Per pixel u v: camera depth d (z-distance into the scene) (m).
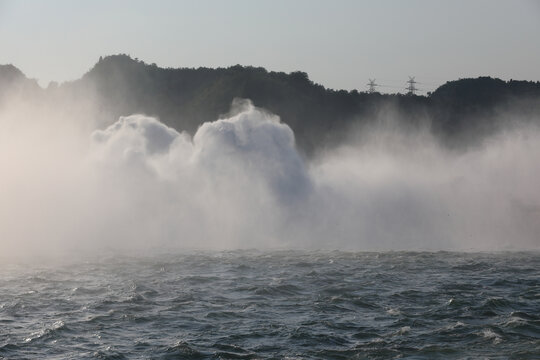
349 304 46.94
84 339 39.31
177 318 43.50
